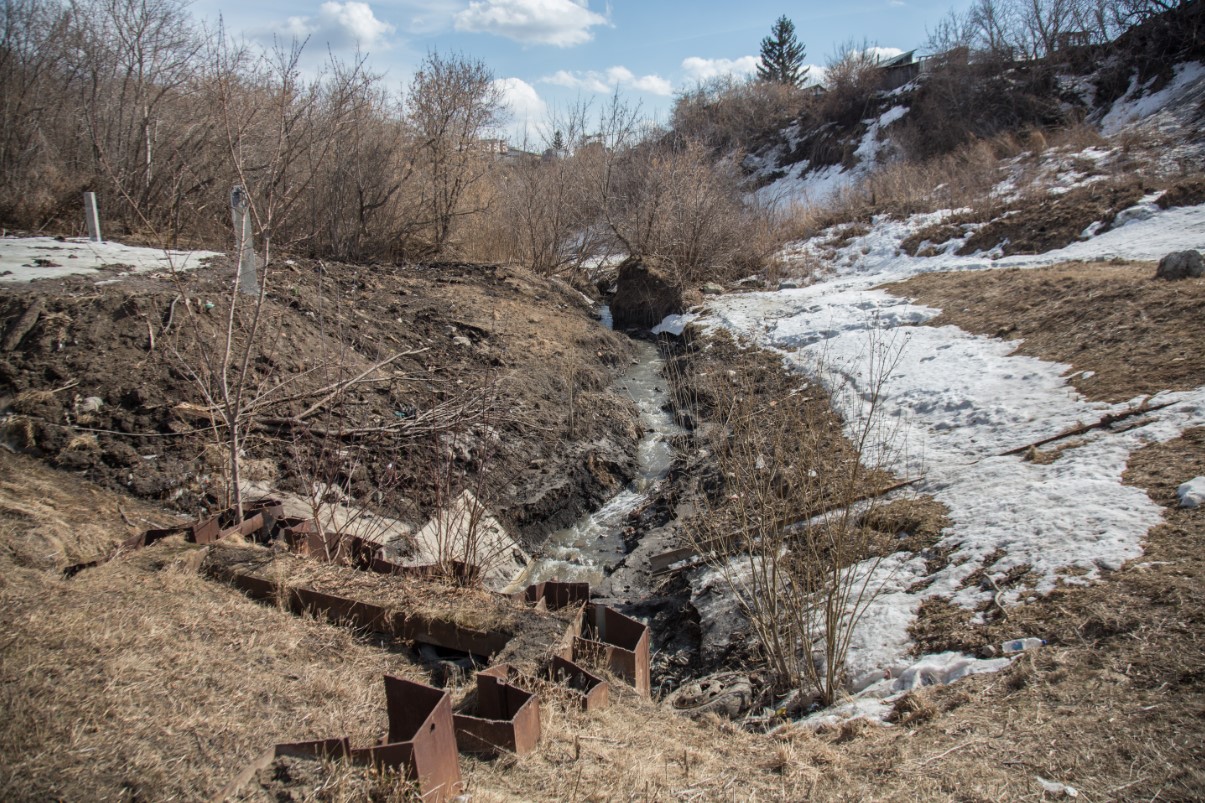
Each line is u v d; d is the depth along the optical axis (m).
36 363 6.85
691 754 3.61
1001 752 3.35
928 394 8.62
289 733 3.19
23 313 7.25
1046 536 5.18
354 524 6.60
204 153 13.16
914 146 28.19
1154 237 12.70
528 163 18.97
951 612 4.80
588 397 10.60
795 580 5.18
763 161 35.47
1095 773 3.09
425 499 7.25
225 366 5.35
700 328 13.62
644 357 13.73
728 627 5.63
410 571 5.09
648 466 9.62
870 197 21.83
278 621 4.20
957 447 7.23
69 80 13.76
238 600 4.34
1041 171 18.98
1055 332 9.23
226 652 3.77
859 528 6.07
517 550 7.46
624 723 3.80
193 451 6.58
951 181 20.38
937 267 15.03
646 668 4.50
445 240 16.95
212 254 10.78
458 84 16.52
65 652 3.44
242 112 9.76
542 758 3.36
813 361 10.89
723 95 39.44
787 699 4.64
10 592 3.93
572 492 8.59
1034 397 7.71
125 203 12.95
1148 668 3.70
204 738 3.05
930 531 5.76
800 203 26.17
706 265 17.30
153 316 7.59
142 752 2.91
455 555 6.31
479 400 8.36
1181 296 8.55
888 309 12.49
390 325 10.38
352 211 15.56
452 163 16.66
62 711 3.05
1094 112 25.45
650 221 17.12
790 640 4.93
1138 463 5.78
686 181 17.58
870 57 35.28
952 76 28.69
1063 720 3.48
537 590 4.81
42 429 6.30
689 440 9.82
